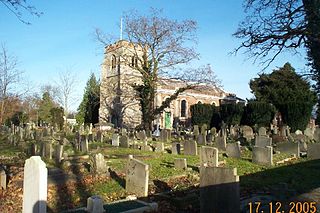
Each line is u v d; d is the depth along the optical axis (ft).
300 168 43.55
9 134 114.83
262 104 124.77
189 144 59.31
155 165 46.01
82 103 207.82
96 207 24.12
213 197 23.09
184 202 27.04
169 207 26.91
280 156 54.13
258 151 48.70
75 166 45.37
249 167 45.91
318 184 32.81
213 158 43.62
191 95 199.82
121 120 160.45
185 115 197.67
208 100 210.38
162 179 37.04
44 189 21.65
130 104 159.94
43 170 21.65
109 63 164.35
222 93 217.56
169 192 30.71
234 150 54.54
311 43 59.67
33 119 197.57
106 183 35.91
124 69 147.54
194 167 44.55
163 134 92.22
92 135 95.40
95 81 210.18
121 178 38.01
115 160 50.67
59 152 51.49
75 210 25.29
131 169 32.71
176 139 96.37
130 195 30.96
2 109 129.80
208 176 23.49
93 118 203.51
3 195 31.55
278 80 142.61
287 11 57.88
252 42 62.34
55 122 182.50
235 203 21.93
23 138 98.94
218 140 65.00
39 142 67.05
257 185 32.81
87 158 54.13
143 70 127.85
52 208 27.96
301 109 116.16
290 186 31.86
